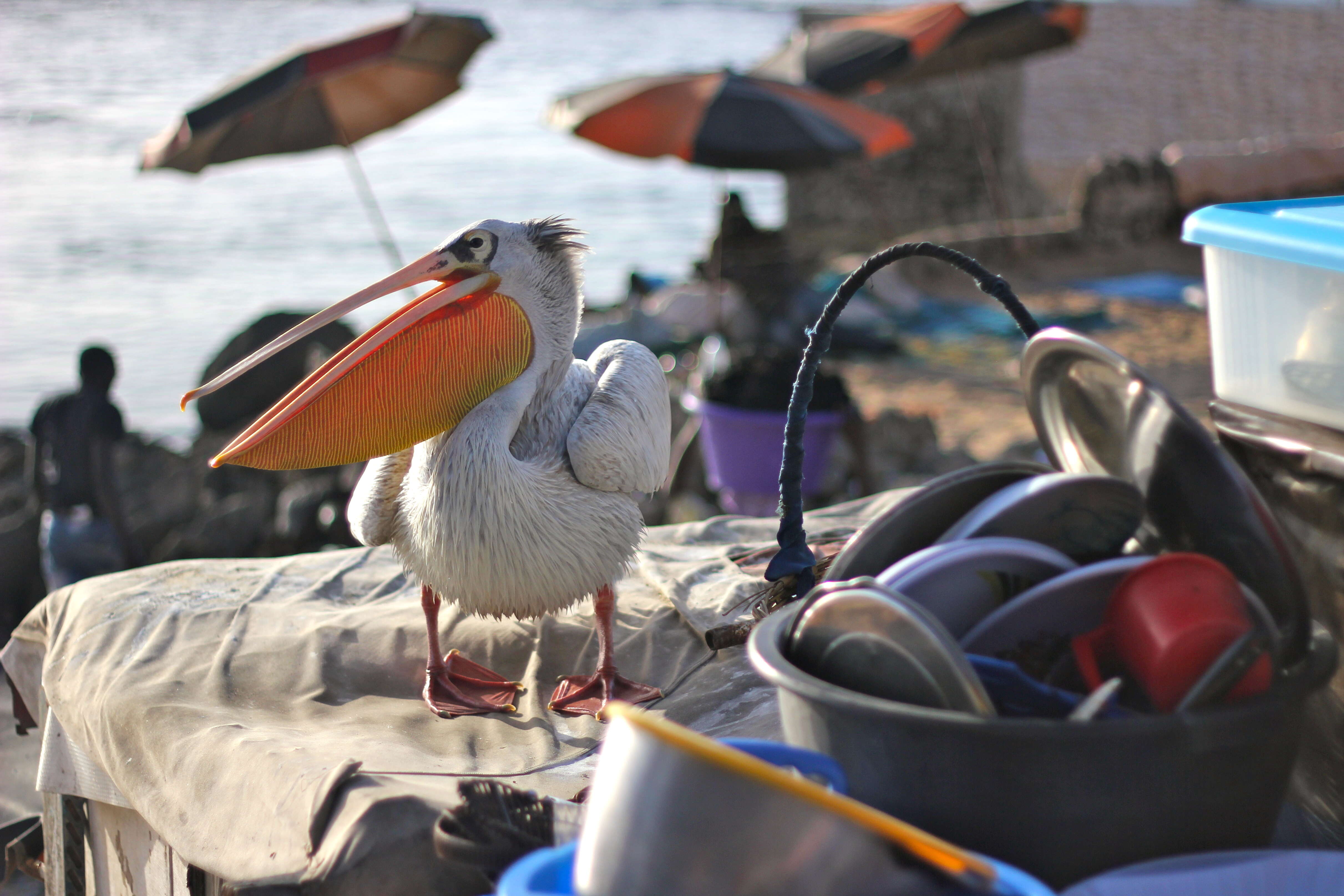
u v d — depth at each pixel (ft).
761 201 76.64
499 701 9.75
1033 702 5.35
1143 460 5.72
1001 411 32.58
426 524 9.21
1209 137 65.26
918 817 5.21
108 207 68.49
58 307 48.19
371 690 10.11
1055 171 64.39
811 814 4.27
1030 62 63.21
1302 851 5.14
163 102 117.50
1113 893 4.86
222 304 48.80
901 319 42.04
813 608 5.55
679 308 34.73
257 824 7.45
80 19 255.70
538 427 9.68
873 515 13.96
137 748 8.96
